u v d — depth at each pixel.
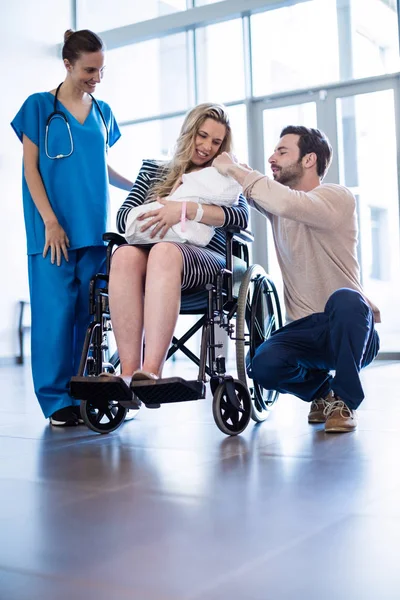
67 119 2.34
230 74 6.08
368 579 0.81
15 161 6.23
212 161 2.12
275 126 5.93
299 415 2.34
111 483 1.35
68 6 6.83
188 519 1.08
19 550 0.95
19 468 1.51
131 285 1.83
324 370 2.10
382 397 2.81
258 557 0.89
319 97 5.73
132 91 6.60
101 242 2.33
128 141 6.66
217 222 1.93
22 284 6.27
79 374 1.83
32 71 6.42
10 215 6.17
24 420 2.40
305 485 1.29
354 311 1.88
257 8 5.79
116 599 0.76
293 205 1.94
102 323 1.96
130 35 6.40
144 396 1.70
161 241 1.86
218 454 1.63
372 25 5.55
